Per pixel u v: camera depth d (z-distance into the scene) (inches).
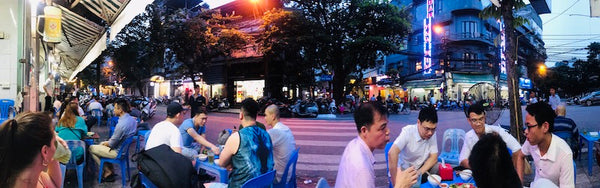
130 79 1298.0
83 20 248.8
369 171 66.6
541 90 1620.3
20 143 51.2
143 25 850.1
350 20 776.3
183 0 1149.1
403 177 66.4
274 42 777.6
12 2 246.5
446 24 1252.5
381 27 780.0
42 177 69.8
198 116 190.1
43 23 223.9
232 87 1057.5
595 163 227.5
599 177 196.5
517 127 188.5
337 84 840.3
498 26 1339.8
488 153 59.6
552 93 437.7
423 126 122.6
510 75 192.4
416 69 1349.7
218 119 625.9
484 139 63.0
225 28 910.4
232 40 876.6
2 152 50.5
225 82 1065.5
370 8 751.1
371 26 786.8
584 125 470.6
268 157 111.7
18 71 247.1
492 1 190.4
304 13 820.6
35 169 54.1
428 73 1256.8
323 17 821.2
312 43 756.6
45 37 206.4
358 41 730.2
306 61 829.2
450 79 1171.3
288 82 906.7
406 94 1375.5
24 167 52.1
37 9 244.5
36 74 246.1
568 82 1566.2
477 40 1195.9
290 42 757.9
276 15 766.5
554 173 104.1
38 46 247.6
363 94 1428.4
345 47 778.2
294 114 681.0
